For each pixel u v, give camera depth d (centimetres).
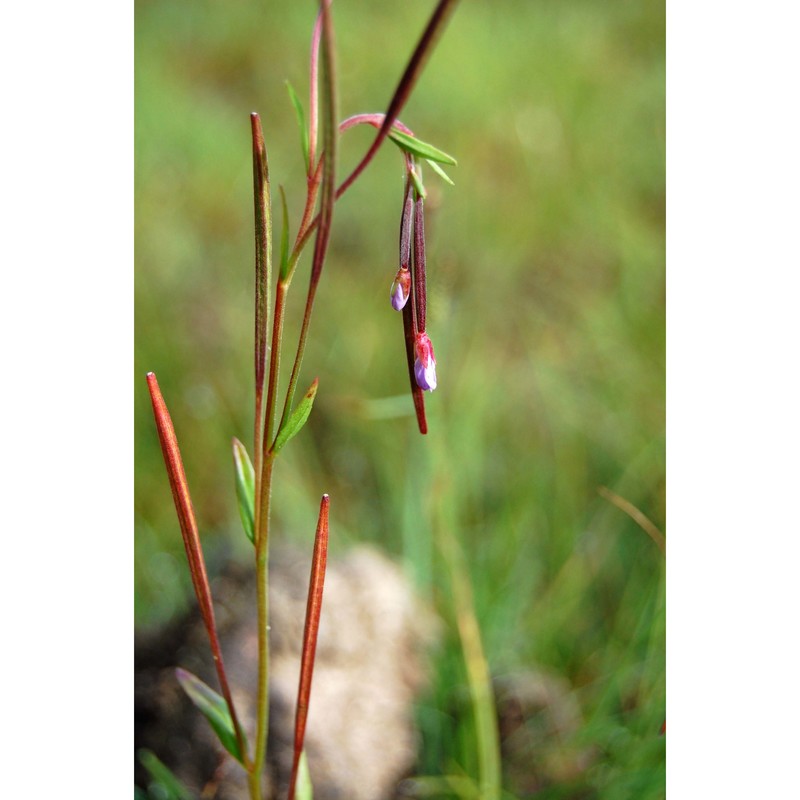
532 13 75
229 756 33
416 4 75
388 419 42
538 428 44
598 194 57
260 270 28
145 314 47
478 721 34
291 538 38
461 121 64
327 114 26
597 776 34
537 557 39
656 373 44
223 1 75
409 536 38
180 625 35
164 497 40
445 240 51
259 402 29
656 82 66
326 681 35
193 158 60
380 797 34
